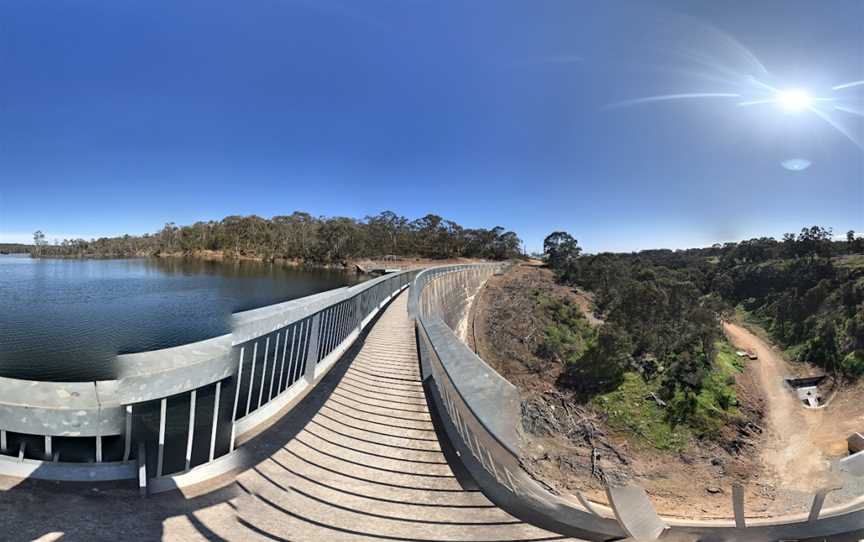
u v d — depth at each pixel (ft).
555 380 78.43
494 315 107.24
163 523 6.17
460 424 10.24
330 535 6.67
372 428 11.82
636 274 147.74
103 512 6.13
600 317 125.18
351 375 16.84
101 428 6.61
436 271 70.54
